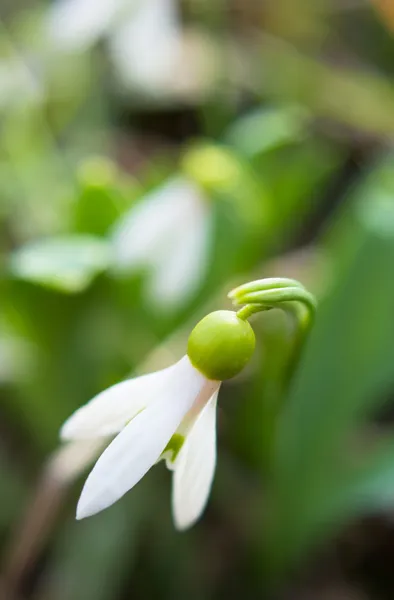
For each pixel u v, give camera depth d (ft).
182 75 1.30
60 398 0.81
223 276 0.82
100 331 0.79
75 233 0.81
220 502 0.81
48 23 1.16
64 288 0.74
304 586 0.81
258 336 0.83
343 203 1.15
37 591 0.78
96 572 0.76
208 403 0.56
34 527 0.73
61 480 0.72
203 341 0.55
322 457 0.75
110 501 0.53
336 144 1.22
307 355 0.74
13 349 0.81
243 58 1.33
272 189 0.93
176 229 0.78
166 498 0.80
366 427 0.87
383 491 0.72
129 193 0.88
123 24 1.09
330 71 1.35
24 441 0.87
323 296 0.74
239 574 0.80
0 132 1.07
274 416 0.75
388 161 0.98
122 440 0.54
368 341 0.73
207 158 0.79
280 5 1.50
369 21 1.51
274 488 0.77
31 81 1.12
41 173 1.05
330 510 0.73
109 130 1.25
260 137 0.91
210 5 1.43
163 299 0.78
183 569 0.79
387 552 0.83
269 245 0.97
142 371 0.77
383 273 0.73
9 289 0.76
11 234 1.02
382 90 1.30
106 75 1.22
